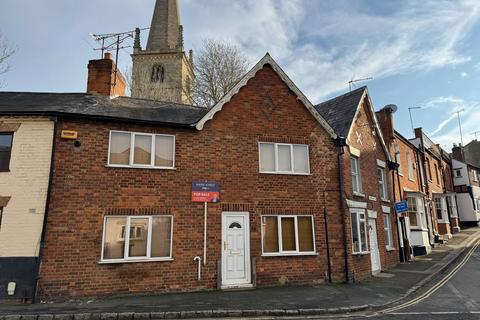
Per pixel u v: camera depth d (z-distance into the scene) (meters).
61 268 10.72
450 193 32.03
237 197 13.04
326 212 14.01
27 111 11.38
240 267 12.61
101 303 10.05
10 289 10.28
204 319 8.70
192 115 14.20
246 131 13.74
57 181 11.24
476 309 9.24
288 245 13.37
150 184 12.17
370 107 18.31
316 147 14.62
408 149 25.47
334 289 12.10
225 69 32.59
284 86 14.84
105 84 14.62
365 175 16.72
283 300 10.35
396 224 19.38
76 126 11.80
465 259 18.61
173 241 12.02
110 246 11.46
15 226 10.76
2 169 11.20
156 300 10.39
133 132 12.42
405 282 13.31
